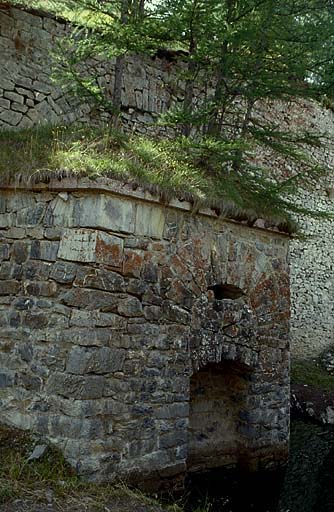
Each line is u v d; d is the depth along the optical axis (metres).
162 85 8.95
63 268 4.65
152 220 5.00
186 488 5.55
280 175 11.70
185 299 5.27
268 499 5.91
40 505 3.93
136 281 4.85
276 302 6.30
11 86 7.34
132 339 4.79
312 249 13.45
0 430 4.70
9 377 4.80
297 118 12.81
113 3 6.84
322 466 6.83
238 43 6.56
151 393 4.91
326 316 13.64
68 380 4.46
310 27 6.94
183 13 6.07
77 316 4.51
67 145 5.17
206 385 5.98
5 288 4.96
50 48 7.79
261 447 6.00
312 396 9.81
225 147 5.98
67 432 4.41
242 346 5.84
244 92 6.98
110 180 4.60
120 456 4.61
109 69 8.38
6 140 5.81
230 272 5.75
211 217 5.53
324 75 7.53
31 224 4.90
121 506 4.22
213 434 5.95
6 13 7.35
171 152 5.89
